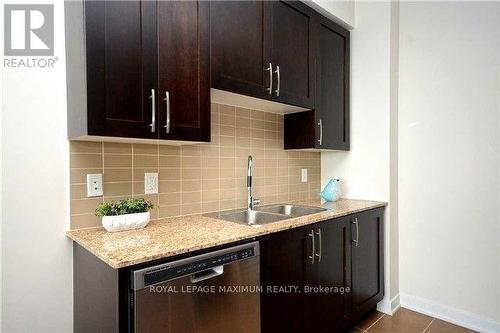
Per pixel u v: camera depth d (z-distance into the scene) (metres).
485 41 1.97
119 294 0.94
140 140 1.34
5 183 1.17
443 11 2.15
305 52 2.02
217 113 1.89
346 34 2.41
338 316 1.83
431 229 2.21
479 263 2.01
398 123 2.36
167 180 1.64
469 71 2.04
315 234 1.66
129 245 1.10
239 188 2.02
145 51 1.23
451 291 2.12
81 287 1.23
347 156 2.51
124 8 1.18
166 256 1.02
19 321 1.20
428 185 2.22
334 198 2.33
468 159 2.04
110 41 1.14
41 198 1.25
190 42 1.39
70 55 1.24
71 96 1.24
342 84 2.38
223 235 1.26
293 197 2.42
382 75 2.29
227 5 1.55
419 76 2.26
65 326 1.30
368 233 2.10
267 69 1.75
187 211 1.73
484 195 1.98
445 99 2.14
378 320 2.14
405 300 2.35
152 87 1.25
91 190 1.36
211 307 1.13
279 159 2.31
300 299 1.56
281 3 1.85
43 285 1.25
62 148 1.29
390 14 2.25
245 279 1.24
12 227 1.18
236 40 1.59
